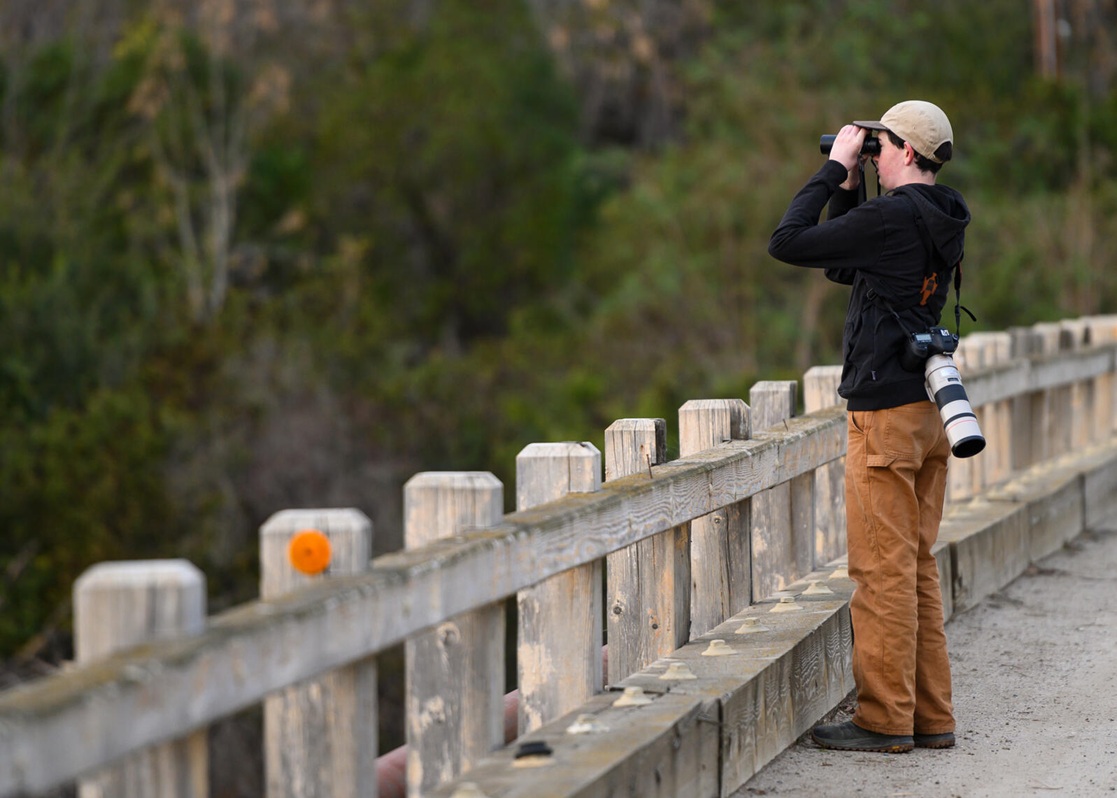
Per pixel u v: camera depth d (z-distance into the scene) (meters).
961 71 138.75
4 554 86.25
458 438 119.88
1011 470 36.78
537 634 16.33
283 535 12.01
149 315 117.25
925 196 17.88
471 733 14.05
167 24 145.25
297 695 12.00
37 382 103.12
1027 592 30.16
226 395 112.38
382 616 11.84
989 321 106.06
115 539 91.62
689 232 126.06
